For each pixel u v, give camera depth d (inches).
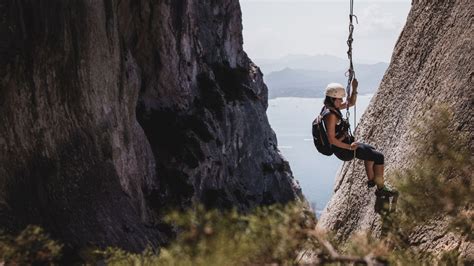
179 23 1668.3
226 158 1829.5
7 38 779.4
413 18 390.3
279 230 147.8
